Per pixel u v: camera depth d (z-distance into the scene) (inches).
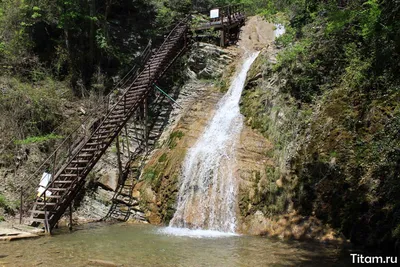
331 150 424.5
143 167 607.8
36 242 390.3
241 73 706.8
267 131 537.0
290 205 433.7
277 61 573.6
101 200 573.9
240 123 583.2
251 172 480.1
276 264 306.7
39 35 810.2
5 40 765.3
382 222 344.5
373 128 397.4
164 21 914.1
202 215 479.5
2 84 680.4
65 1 760.3
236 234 433.7
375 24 315.9
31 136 642.2
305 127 474.0
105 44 786.2
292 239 397.4
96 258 326.3
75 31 823.1
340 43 497.0
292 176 448.5
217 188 488.1
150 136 684.1
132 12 960.3
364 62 439.8
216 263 311.4
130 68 829.2
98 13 841.5
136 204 550.3
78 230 461.7
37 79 748.6
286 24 669.9
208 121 631.8
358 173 386.3
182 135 616.4
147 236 421.4
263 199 453.1
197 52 783.1
